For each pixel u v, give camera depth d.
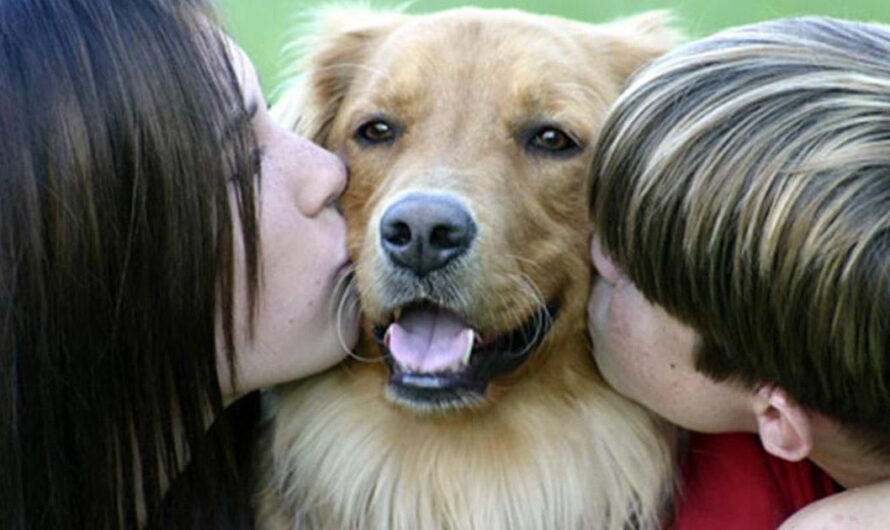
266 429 4.91
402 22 5.14
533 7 10.22
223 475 4.45
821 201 3.51
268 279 4.17
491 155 4.50
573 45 4.84
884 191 3.50
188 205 3.84
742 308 3.69
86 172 3.70
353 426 4.72
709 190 3.65
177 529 4.36
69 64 3.70
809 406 3.82
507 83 4.59
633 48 5.04
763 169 3.58
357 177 4.70
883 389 3.66
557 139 4.60
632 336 4.14
